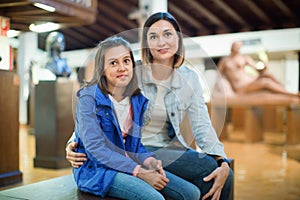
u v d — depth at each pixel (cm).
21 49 1000
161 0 726
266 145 570
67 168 379
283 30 848
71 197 148
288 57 938
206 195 171
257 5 727
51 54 475
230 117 917
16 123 315
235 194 274
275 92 667
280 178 332
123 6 880
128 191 144
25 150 504
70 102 384
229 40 888
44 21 411
